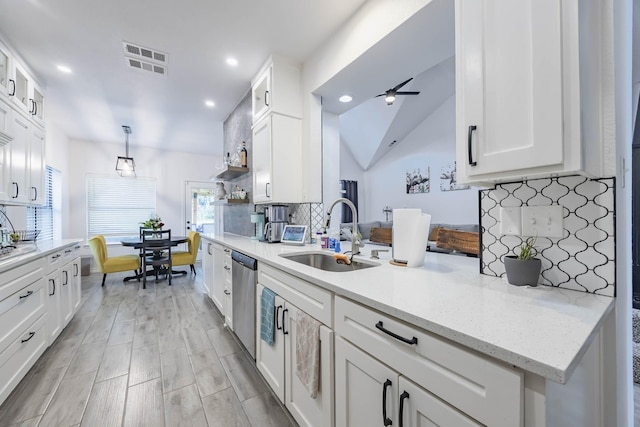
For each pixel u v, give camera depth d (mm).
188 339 2355
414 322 759
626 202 930
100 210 5398
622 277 908
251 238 2918
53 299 2230
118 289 3932
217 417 1457
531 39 802
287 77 2518
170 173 6082
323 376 1145
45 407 1523
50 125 4207
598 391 876
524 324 689
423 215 1395
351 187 7488
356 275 1222
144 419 1438
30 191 2668
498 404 603
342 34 2020
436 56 1839
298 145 2588
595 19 864
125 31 2100
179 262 4590
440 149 6137
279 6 1849
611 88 882
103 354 2098
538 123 787
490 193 1190
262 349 1742
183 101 3438
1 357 1523
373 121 6180
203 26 2051
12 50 2281
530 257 1032
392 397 842
